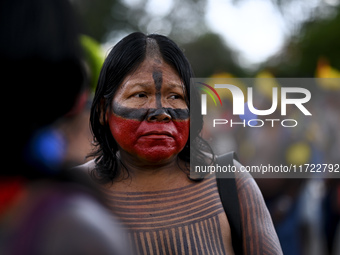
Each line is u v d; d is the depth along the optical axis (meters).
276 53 18.38
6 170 0.82
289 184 3.72
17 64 0.80
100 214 0.82
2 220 0.80
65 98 0.84
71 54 0.84
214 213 1.42
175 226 1.38
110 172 1.45
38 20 0.81
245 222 1.44
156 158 1.40
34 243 0.76
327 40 16.81
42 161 0.83
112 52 1.47
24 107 0.81
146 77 1.41
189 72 1.48
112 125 1.44
